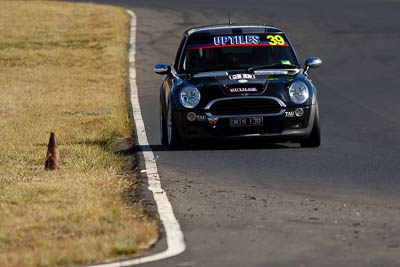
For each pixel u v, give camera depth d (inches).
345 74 3100.4
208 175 1488.7
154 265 935.7
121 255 976.9
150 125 2206.0
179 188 1371.8
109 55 3789.4
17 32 4407.0
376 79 2957.7
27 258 942.4
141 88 2972.4
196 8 5295.3
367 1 5526.6
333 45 3826.3
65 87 3021.7
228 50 1873.8
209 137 1722.4
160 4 5541.3
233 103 1712.6
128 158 1702.8
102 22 4756.4
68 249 979.9
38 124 2166.6
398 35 4028.1
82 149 1731.1
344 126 2091.5
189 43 1909.4
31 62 3678.6
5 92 2896.2
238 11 5113.2
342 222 1130.0
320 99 2593.5
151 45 4052.7
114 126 2116.1
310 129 1740.9
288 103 1717.5
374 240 1031.0
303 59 3511.3
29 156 1678.2
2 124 2171.5
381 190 1344.7
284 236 1057.5
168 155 1716.3
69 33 4416.8
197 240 1046.4
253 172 1513.3
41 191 1309.1
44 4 5413.4
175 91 1756.9
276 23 4584.2
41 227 1090.7
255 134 1720.0
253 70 1811.0
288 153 1711.4
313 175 1478.8
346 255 962.7
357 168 1536.7
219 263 938.7
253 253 979.3
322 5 5339.6
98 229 1074.1
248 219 1153.4
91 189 1312.7
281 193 1327.5
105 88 2982.3
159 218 1158.3
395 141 1847.9
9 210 1181.7
